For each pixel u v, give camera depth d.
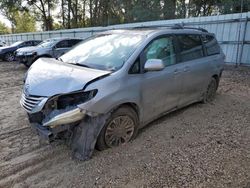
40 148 3.80
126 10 30.44
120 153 3.52
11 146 3.91
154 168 3.19
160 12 25.67
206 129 4.38
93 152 3.50
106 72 3.48
